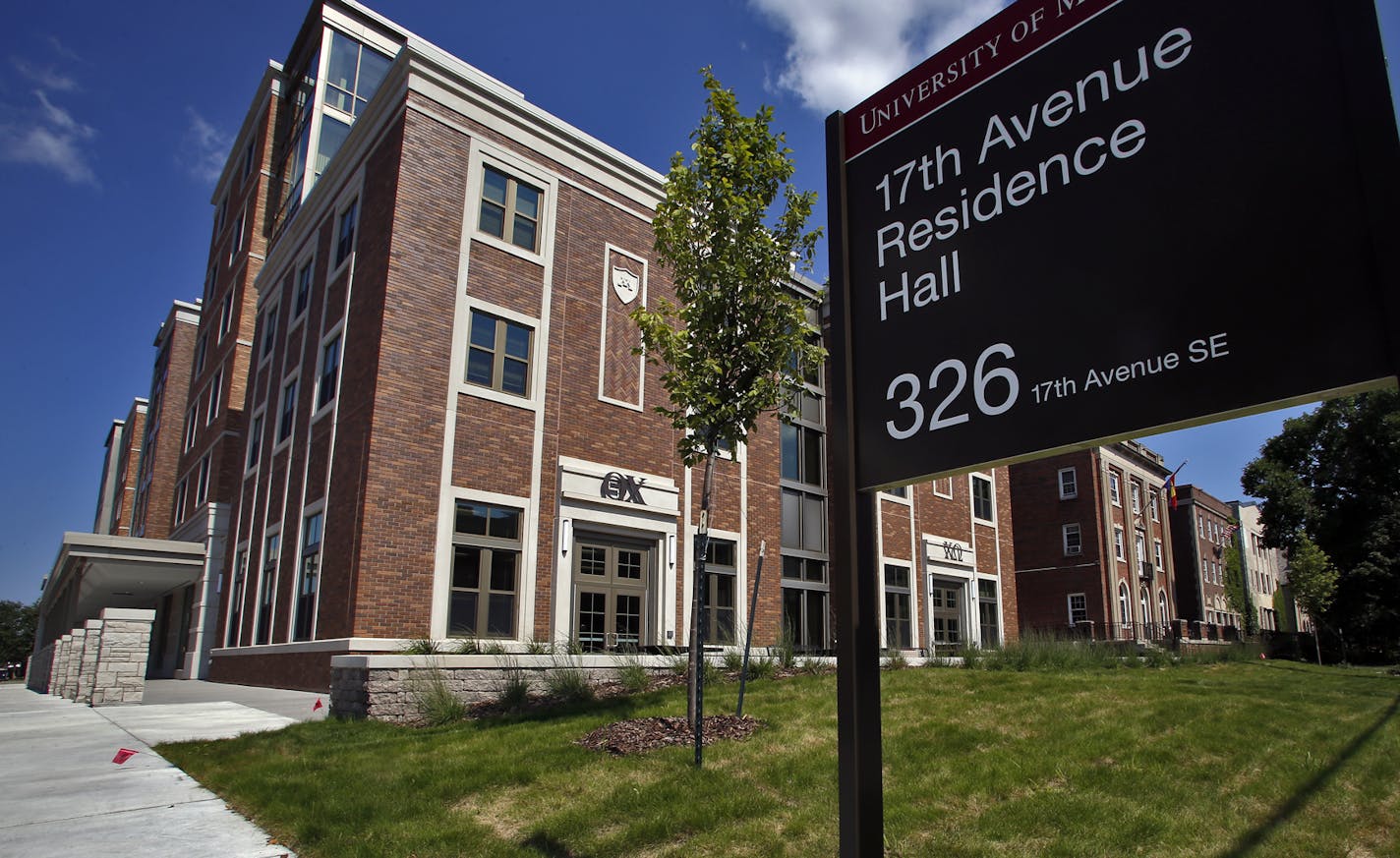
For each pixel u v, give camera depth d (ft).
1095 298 9.33
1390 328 7.04
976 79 11.18
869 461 11.38
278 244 80.48
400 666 37.22
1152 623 123.44
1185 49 9.02
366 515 48.42
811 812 18.99
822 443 82.99
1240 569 174.19
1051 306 9.74
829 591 79.00
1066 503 126.93
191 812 20.68
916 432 10.85
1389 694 47.44
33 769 26.55
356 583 47.73
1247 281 8.11
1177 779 22.48
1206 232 8.50
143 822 19.72
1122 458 135.03
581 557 57.47
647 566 61.52
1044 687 37.19
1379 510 135.85
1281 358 7.75
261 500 72.95
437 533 50.70
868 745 10.39
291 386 70.85
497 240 57.52
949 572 89.40
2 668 305.73
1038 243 10.02
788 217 29.53
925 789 21.03
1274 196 8.06
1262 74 8.34
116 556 82.12
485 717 33.32
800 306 28.91
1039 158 10.23
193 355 130.82
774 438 75.10
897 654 52.95
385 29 96.17
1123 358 8.96
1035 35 10.57
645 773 22.21
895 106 12.19
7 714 46.01
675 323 60.59
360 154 62.18
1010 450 9.79
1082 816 19.11
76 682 62.44
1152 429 8.61
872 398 11.53
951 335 10.75
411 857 16.96
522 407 56.08
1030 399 9.71
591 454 59.06
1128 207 9.22
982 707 31.73
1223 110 8.59
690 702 27.07
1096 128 9.71
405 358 51.70
